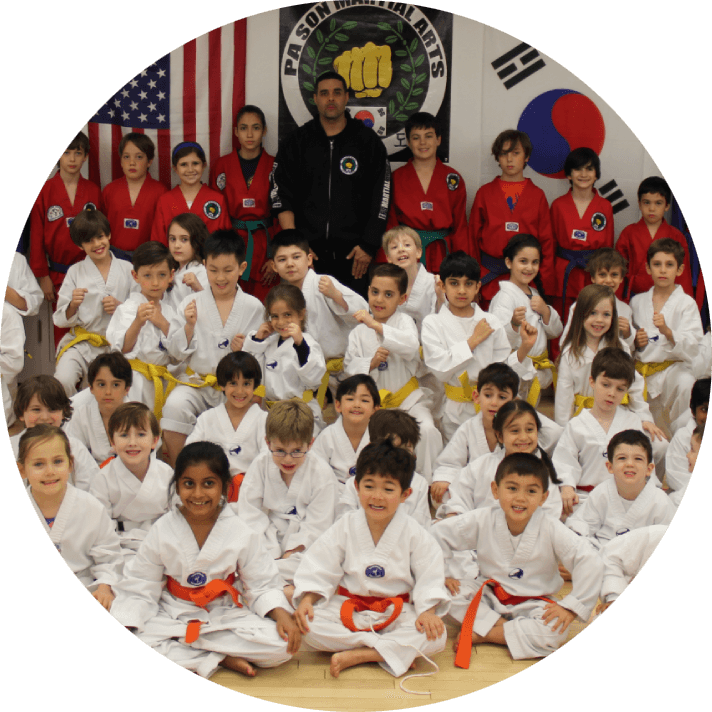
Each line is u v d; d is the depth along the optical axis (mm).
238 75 6617
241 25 6527
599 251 6254
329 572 4289
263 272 6809
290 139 6578
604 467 5414
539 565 4438
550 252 6629
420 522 4699
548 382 6230
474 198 6750
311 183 6605
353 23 6512
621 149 6555
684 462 5539
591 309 5840
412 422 4871
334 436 5125
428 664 4309
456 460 5262
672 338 5988
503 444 4867
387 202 6633
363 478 4164
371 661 4270
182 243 6254
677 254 6113
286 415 4621
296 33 6543
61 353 6129
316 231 6656
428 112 6617
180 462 4184
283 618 4211
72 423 5309
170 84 6598
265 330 5703
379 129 6625
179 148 6512
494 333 5773
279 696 4051
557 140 6598
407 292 6320
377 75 6566
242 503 4789
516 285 6320
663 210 6387
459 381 5676
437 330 5746
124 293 6309
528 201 6598
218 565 4285
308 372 5637
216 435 5305
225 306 5949
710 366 5930
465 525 4488
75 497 4574
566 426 5523
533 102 6570
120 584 4328
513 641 4352
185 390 5781
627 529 4914
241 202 6719
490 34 6492
